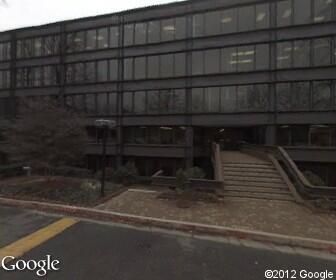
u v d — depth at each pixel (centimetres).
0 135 2256
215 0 2645
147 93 2875
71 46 3206
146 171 2930
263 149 1875
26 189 1310
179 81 2744
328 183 2297
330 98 2281
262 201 1174
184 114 2716
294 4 2400
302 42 2369
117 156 2966
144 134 2928
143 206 1047
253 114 2489
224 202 1139
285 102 2402
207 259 601
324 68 2291
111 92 3011
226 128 3075
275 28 2428
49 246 649
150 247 658
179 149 2747
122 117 2956
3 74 3503
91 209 935
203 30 2691
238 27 2570
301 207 1084
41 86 3309
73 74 3191
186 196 1162
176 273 533
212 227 777
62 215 898
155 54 2848
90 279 502
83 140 1495
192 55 2716
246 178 1410
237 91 2555
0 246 643
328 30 2286
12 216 880
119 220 858
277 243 711
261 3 2497
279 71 2414
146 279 507
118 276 516
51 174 1902
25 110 1526
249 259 608
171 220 856
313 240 704
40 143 1342
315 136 2338
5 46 3500
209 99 2648
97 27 3094
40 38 3359
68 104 3170
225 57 2603
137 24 2942
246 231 754
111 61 3033
